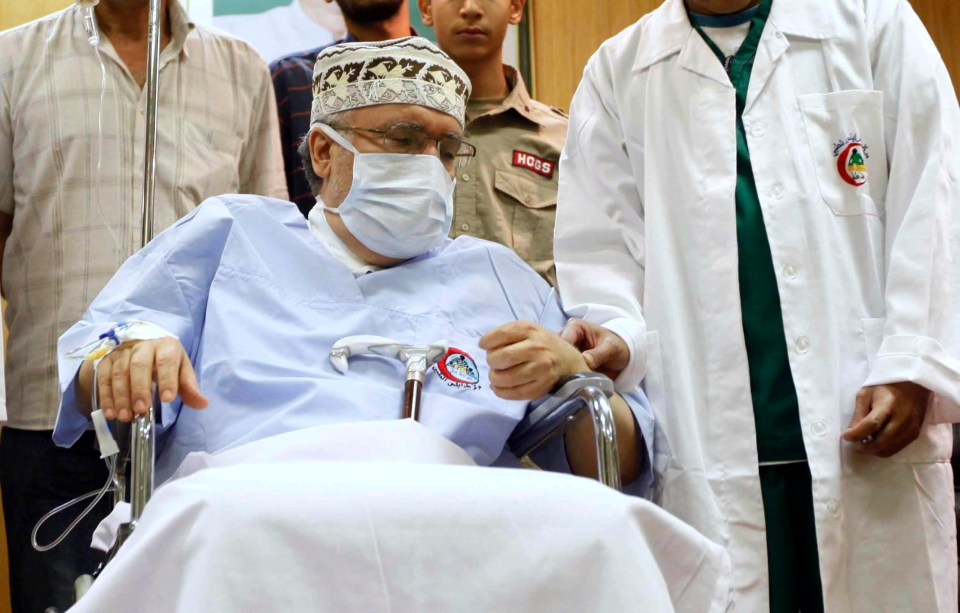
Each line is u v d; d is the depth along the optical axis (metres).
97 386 1.39
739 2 1.96
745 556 1.70
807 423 1.72
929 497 1.72
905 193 1.81
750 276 1.81
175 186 2.30
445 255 1.89
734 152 1.87
